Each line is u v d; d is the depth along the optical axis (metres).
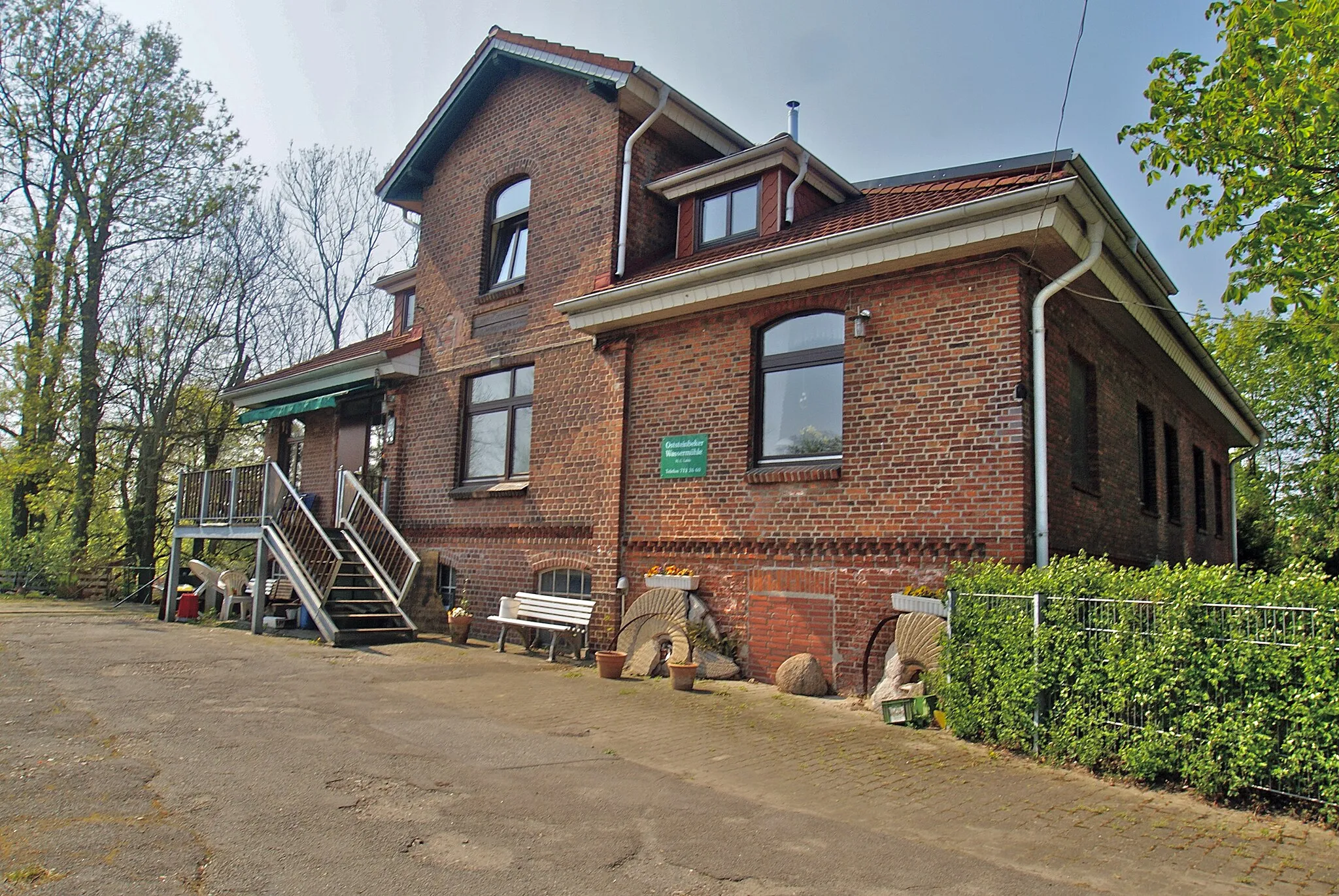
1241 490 29.78
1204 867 5.01
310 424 19.86
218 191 27.19
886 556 9.94
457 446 15.55
